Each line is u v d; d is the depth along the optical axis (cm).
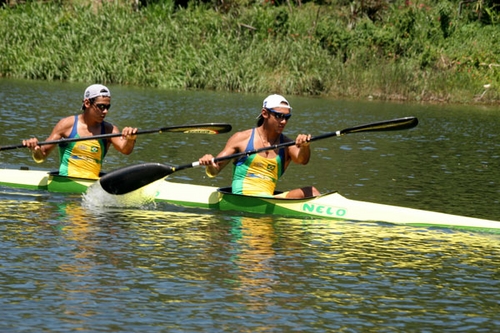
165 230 1155
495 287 939
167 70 3909
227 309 835
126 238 1098
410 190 1569
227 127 1458
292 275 957
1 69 3956
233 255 1033
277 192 1369
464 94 3869
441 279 964
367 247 1102
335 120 2758
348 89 3841
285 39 4106
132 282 908
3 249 1014
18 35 4072
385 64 3975
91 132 1448
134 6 4616
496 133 2623
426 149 2189
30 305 824
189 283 912
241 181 1337
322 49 4094
